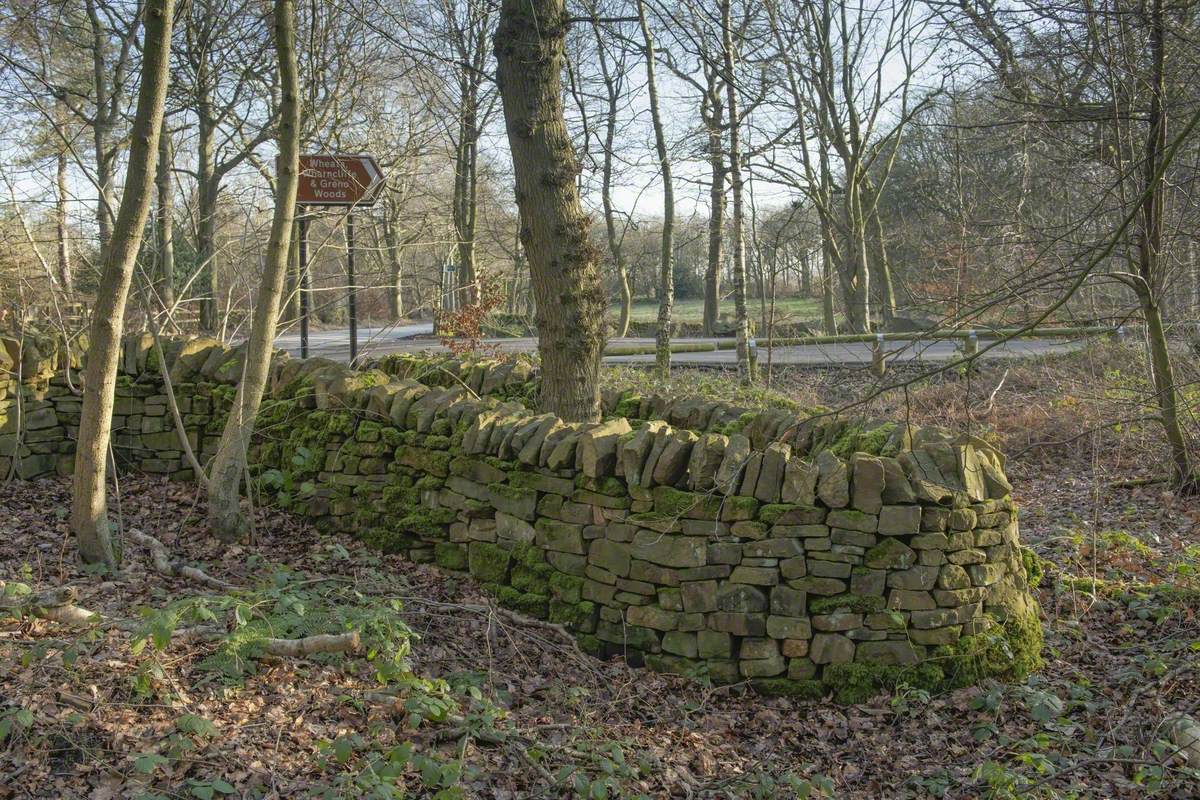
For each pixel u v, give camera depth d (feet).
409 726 13.35
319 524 21.39
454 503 19.58
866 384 42.63
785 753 15.01
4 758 11.26
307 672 14.47
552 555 18.24
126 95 45.62
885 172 57.88
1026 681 16.81
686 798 13.43
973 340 41.27
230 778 11.64
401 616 17.40
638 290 121.80
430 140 41.65
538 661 17.01
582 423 18.69
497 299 42.19
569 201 22.49
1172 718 15.05
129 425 24.40
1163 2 25.54
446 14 41.45
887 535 16.11
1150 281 27.20
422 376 27.09
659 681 16.63
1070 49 27.76
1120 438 33.68
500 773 13.14
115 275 17.80
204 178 57.06
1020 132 36.32
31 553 18.71
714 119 49.60
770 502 16.42
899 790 14.06
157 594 16.75
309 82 41.57
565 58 27.09
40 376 24.02
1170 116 25.99
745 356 47.03
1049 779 13.87
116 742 11.80
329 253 38.27
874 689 16.15
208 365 23.70
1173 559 23.41
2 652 13.19
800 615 16.28
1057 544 24.81
